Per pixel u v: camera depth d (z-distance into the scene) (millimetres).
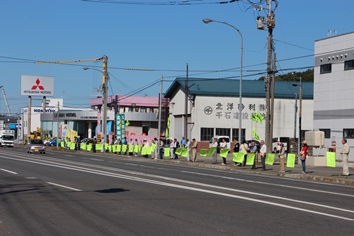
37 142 56781
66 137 78188
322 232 10516
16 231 10477
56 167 31375
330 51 45625
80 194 16844
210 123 70062
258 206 14336
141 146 55250
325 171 31359
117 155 53750
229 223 11469
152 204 14508
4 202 14781
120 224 11266
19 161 38125
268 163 36406
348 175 27562
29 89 107000
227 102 70375
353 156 42750
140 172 27781
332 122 45219
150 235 10062
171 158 46781
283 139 60844
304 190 19781
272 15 35719
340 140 44188
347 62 43969
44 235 10078
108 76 60062
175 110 76188
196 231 10484
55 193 17078
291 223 11555
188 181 22344
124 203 14672
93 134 96750
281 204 14852
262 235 10117
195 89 70000
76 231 10461
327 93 45906
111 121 81312
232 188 19594
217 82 73188
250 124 70812
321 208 14141
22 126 118188
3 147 79750
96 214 12648
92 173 26531
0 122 144750
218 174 28422
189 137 70500
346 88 43906
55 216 12328
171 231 10477
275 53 36750
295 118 66500
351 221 11930
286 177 28594
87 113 90812
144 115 83625
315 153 39156
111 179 22859
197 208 13781
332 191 19797
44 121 105125
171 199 15680
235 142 38094
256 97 71000
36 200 15234
